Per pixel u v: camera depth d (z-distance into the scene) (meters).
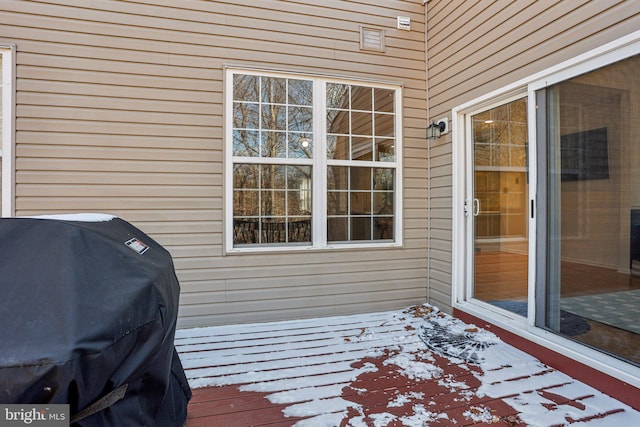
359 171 3.77
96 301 1.15
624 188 2.05
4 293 1.11
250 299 3.44
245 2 3.40
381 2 3.80
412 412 1.94
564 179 2.41
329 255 3.66
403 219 3.88
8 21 2.87
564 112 2.41
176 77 3.24
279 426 1.83
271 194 3.52
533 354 2.61
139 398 1.30
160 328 1.29
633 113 2.00
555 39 2.46
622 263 2.07
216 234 3.35
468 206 3.54
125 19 3.12
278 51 3.48
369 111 3.79
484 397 2.09
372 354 2.71
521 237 3.72
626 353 2.06
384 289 3.83
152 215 3.20
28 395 1.00
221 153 3.35
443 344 2.88
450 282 3.60
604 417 1.88
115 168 3.11
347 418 1.90
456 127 3.50
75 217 1.67
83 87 3.04
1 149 2.88
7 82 2.87
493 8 3.01
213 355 2.71
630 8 2.01
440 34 3.71
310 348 2.84
